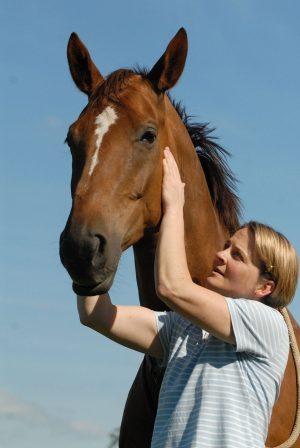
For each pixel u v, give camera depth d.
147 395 5.23
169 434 4.11
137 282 5.30
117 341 4.68
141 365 5.41
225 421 4.02
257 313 4.21
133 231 4.72
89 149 4.60
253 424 4.08
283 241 4.40
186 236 5.23
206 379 4.14
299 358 5.27
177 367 4.31
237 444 3.96
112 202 4.51
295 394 5.23
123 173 4.60
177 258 4.31
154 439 4.18
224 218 5.71
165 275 4.24
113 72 5.00
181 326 4.46
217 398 4.09
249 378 4.17
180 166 5.22
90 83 5.25
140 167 4.69
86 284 4.32
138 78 4.99
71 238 4.29
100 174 4.53
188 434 4.04
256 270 4.35
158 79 4.99
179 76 5.03
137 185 4.68
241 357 4.21
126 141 4.65
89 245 4.27
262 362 4.21
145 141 4.73
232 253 4.43
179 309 4.20
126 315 4.64
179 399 4.15
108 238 4.38
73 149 4.71
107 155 4.58
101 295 4.62
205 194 5.42
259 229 4.40
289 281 4.37
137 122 4.71
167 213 4.65
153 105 4.89
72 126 4.78
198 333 4.38
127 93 4.83
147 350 4.63
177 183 4.80
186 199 5.23
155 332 4.61
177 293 4.18
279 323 4.26
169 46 5.04
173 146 5.14
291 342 5.31
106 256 4.34
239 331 4.16
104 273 4.34
